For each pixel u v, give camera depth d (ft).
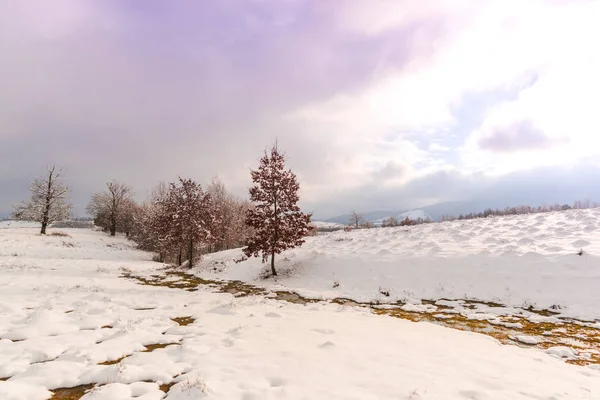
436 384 16.67
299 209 67.26
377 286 50.01
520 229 61.82
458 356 21.53
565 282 38.04
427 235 69.62
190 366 19.45
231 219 157.07
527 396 15.72
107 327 28.50
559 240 50.19
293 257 71.51
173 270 86.89
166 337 25.25
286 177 67.10
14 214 155.63
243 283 63.00
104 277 65.26
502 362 20.57
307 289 53.52
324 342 24.03
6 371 18.53
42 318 27.91
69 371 18.63
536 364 20.53
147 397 15.75
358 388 16.21
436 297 43.24
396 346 23.50
